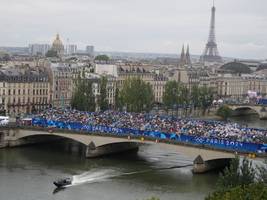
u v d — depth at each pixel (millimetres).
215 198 193000
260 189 193250
